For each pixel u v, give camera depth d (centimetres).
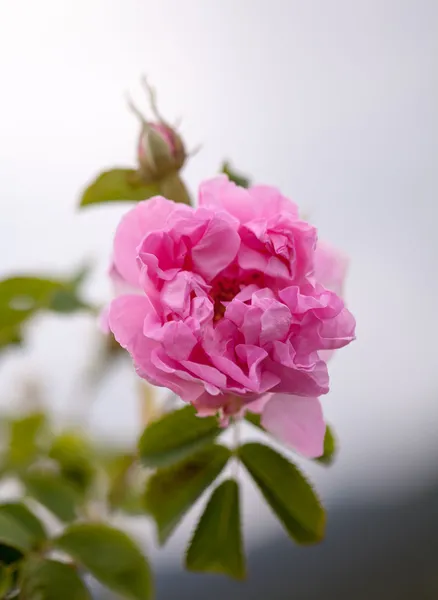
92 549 45
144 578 45
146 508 44
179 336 37
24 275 53
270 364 38
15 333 55
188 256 38
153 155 44
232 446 44
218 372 37
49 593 43
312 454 40
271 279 39
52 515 51
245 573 44
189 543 44
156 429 42
